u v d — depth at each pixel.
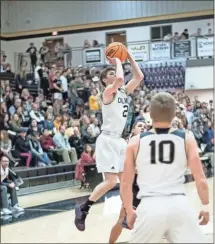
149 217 2.79
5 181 8.00
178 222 2.80
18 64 22.66
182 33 20.70
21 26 25.08
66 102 17.41
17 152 12.10
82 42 24.22
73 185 12.02
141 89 18.97
